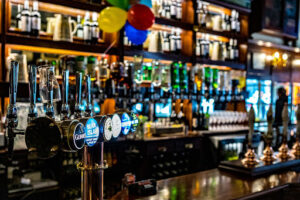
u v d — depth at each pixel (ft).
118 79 11.92
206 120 17.16
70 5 11.82
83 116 4.42
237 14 18.43
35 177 11.46
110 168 13.43
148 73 14.88
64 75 4.04
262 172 8.82
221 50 17.76
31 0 11.22
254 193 7.26
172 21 15.33
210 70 16.42
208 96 16.40
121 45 13.24
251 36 20.90
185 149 15.43
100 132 4.34
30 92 3.77
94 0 12.68
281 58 21.77
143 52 14.01
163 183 7.98
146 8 9.48
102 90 12.34
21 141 10.10
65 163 11.85
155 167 14.75
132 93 13.52
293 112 20.12
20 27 11.37
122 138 13.41
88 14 12.57
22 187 10.71
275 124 18.40
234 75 18.75
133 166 13.93
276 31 21.09
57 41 11.41
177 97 15.07
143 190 6.91
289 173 9.14
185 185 7.79
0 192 9.35
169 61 16.25
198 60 16.33
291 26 22.12
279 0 21.15
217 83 17.08
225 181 8.19
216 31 17.20
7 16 11.02
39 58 12.39
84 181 4.57
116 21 9.74
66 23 11.83
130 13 9.44
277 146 17.38
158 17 14.75
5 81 10.44
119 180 13.65
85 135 3.97
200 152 16.16
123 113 4.93
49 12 12.37
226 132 17.49
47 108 3.89
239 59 19.26
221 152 16.15
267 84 21.27
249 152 9.18
